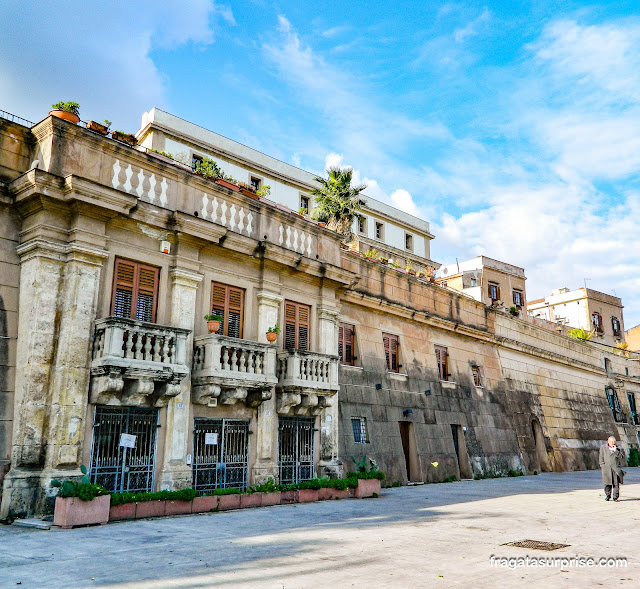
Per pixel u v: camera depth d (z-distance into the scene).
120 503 12.03
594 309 54.41
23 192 13.18
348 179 34.72
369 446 21.03
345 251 22.44
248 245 17.08
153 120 29.59
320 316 19.59
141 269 14.77
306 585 6.80
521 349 33.06
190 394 15.11
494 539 9.99
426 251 47.25
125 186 14.62
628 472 33.66
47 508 11.98
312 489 16.09
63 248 13.41
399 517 12.87
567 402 36.66
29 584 6.92
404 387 23.81
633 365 47.88
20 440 12.27
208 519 12.41
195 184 16.23
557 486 21.78
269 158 35.31
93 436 13.13
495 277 44.19
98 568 7.71
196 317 15.80
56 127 13.48
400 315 24.62
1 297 13.12
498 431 28.61
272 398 17.22
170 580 7.05
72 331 13.01
